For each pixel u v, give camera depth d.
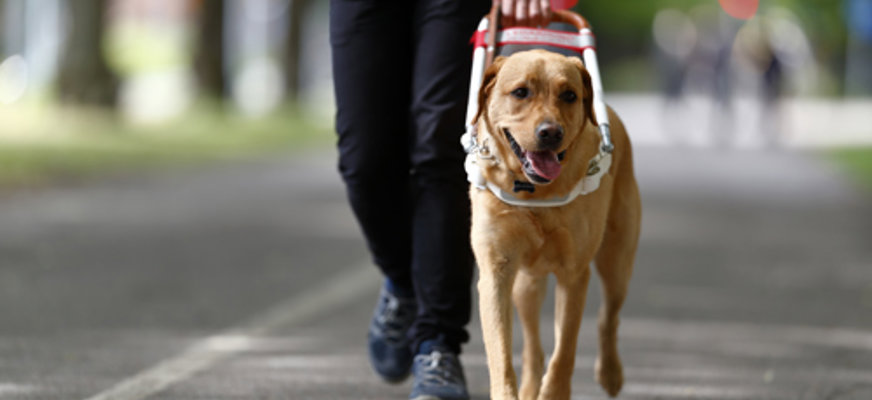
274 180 23.16
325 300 11.12
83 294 11.09
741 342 9.66
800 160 30.45
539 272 6.59
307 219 17.20
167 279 12.03
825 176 26.11
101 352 8.69
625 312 10.91
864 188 23.70
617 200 7.17
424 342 7.11
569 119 6.18
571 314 6.62
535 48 6.70
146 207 18.17
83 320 9.90
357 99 7.08
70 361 8.35
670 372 8.51
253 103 53.19
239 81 62.34
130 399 7.27
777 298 11.81
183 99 44.72
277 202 19.28
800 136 40.03
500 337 6.27
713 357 9.06
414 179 7.10
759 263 14.12
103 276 12.12
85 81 34.75
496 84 6.32
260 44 65.25
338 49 7.15
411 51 7.16
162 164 25.55
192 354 8.70
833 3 72.12
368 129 7.09
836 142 37.03
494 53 6.74
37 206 17.89
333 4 7.20
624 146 7.17
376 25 7.05
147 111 42.81
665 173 25.91
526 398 7.26
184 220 16.75
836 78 73.12
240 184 22.17
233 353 8.78
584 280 6.62
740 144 36.44
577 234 6.40
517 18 6.97
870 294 12.18
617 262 7.30
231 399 7.36
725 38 36.44
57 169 22.67
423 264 7.05
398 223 7.42
